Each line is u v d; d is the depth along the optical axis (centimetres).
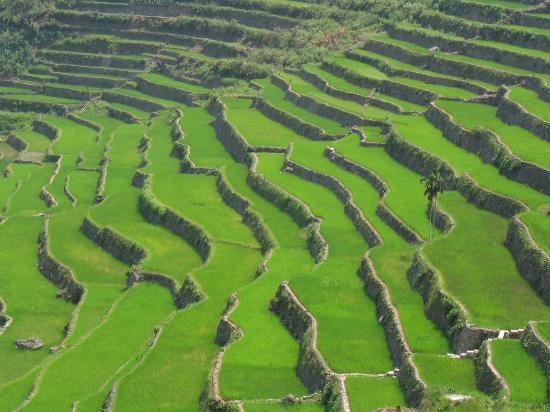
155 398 11281
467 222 13650
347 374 10425
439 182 14138
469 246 12731
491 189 14325
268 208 16775
